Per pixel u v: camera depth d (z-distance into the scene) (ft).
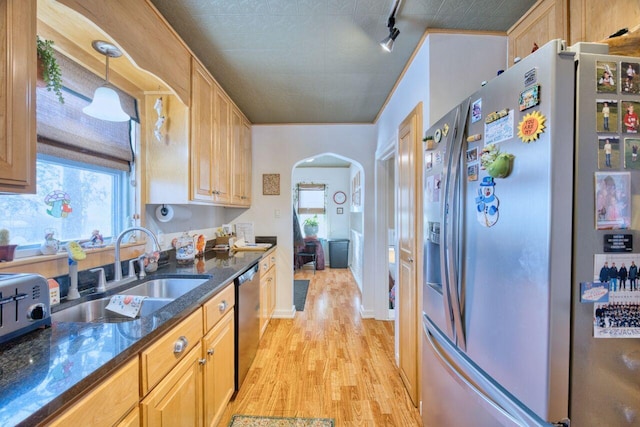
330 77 7.39
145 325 3.21
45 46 3.57
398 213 7.49
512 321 2.81
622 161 2.46
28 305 2.98
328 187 21.89
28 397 1.99
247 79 7.50
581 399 2.43
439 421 4.30
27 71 2.67
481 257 3.28
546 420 2.44
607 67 2.46
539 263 2.50
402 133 7.02
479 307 3.32
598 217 2.44
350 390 6.53
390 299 11.53
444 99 5.48
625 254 2.45
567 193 2.42
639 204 2.47
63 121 4.41
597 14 3.68
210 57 6.43
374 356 8.07
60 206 4.32
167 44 5.02
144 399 3.06
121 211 5.76
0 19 2.47
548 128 2.44
